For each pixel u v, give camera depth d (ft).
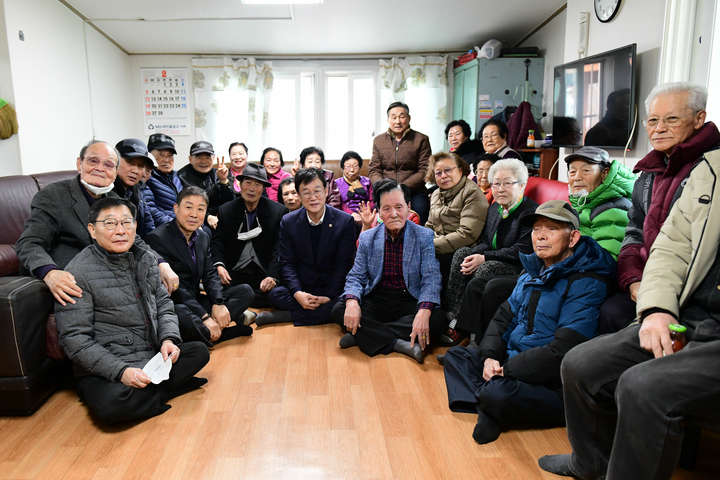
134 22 16.03
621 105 10.60
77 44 15.23
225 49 19.77
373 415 6.29
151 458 5.37
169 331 6.68
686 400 3.79
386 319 8.80
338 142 21.75
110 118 17.94
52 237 7.09
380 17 15.61
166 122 20.77
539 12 15.44
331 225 9.70
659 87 5.75
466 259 8.60
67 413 6.39
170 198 11.42
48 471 5.14
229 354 8.32
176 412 6.37
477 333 7.72
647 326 4.58
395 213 8.28
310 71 20.94
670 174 5.69
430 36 18.04
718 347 3.91
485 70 17.01
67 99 14.52
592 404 4.62
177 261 8.49
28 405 6.26
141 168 8.95
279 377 7.41
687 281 4.70
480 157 11.48
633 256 6.02
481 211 9.43
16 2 11.85
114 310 6.37
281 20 15.83
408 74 20.49
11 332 5.96
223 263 10.36
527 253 8.08
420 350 7.91
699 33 8.71
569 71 12.73
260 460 5.34
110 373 5.90
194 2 14.07
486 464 5.26
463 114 19.11
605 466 4.67
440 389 7.02
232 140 20.92
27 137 12.27
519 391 5.68
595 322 5.74
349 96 21.26
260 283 10.53
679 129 5.57
